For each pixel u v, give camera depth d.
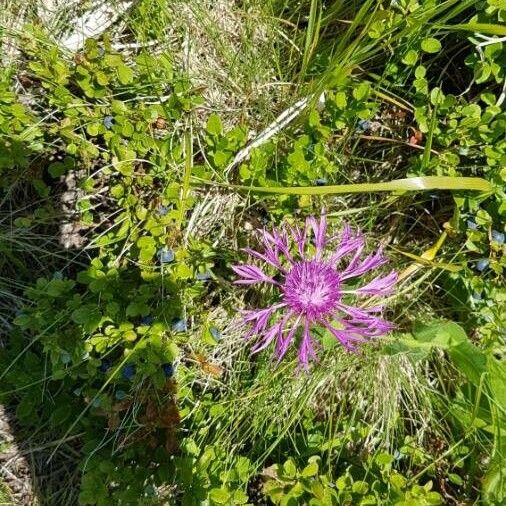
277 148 0.22
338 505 0.21
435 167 0.22
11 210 0.24
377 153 0.24
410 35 0.21
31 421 0.23
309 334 0.19
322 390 0.24
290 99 0.23
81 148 0.22
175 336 0.21
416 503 0.20
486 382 0.21
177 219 0.21
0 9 0.24
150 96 0.23
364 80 0.23
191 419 0.23
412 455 0.23
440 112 0.22
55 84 0.22
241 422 0.23
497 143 0.21
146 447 0.22
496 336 0.22
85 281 0.21
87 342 0.21
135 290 0.21
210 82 0.24
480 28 0.19
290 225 0.22
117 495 0.22
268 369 0.23
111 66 0.22
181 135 0.23
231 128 0.24
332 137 0.23
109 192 0.24
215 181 0.23
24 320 0.21
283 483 0.21
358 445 0.24
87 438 0.23
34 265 0.24
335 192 0.19
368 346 0.23
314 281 0.18
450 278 0.23
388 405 0.23
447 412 0.23
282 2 0.24
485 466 0.23
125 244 0.22
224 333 0.23
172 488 0.23
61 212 0.24
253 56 0.24
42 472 0.25
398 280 0.22
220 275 0.23
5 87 0.22
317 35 0.21
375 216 0.23
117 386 0.22
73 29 0.24
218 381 0.24
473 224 0.22
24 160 0.22
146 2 0.23
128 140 0.22
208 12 0.24
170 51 0.24
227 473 0.22
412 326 0.23
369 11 0.23
